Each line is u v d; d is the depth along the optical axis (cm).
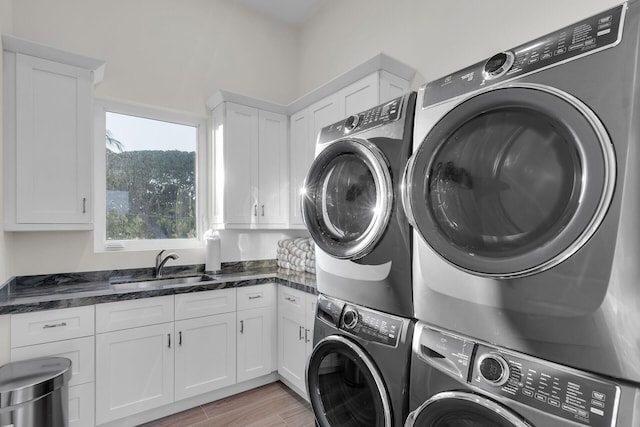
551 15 163
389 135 118
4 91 183
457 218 88
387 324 115
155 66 269
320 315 148
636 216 61
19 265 212
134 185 267
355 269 129
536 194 73
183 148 291
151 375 202
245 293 241
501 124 80
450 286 93
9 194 183
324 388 147
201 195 294
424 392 99
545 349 73
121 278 248
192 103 286
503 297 80
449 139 90
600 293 64
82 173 204
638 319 60
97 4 245
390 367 112
